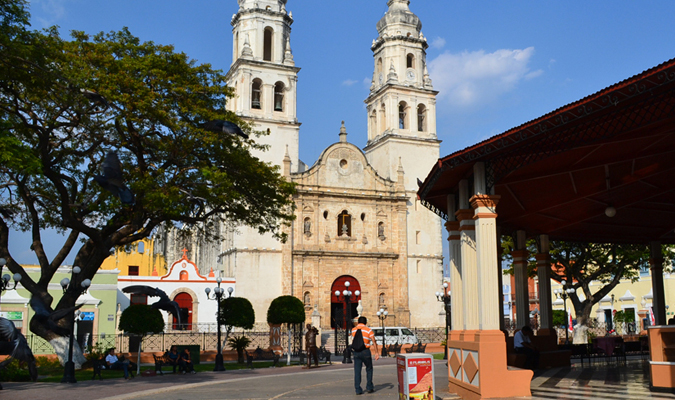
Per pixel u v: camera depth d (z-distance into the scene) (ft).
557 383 60.95
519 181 60.34
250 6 213.87
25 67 74.95
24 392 64.95
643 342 116.98
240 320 124.77
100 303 146.51
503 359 49.67
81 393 63.72
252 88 208.85
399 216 211.00
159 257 271.90
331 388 64.85
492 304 50.80
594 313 211.61
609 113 38.99
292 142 207.51
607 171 60.90
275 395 59.26
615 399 47.47
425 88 226.17
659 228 89.40
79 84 82.53
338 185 206.90
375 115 235.20
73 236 100.89
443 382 67.36
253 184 104.63
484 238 51.67
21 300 134.51
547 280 87.97
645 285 191.72
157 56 94.07
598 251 134.41
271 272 193.67
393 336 163.73
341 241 203.82
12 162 71.92
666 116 37.50
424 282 211.82
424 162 221.05
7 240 97.19
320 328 186.19
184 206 96.48
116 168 42.37
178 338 162.61
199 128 94.38
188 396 59.82
